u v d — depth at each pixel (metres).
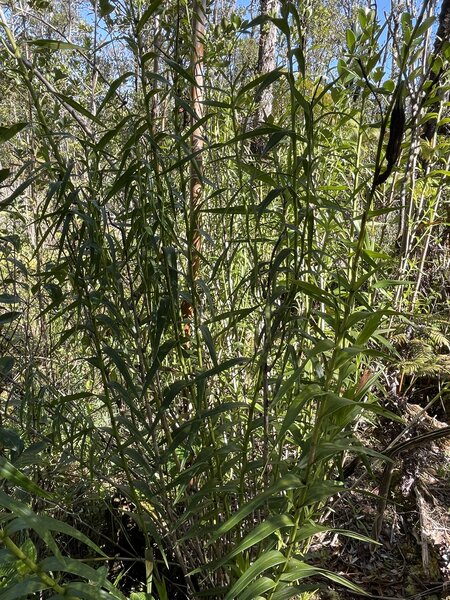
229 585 1.46
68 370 2.27
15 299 1.29
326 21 2.50
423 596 1.94
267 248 2.22
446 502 2.21
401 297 2.54
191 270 1.40
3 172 1.16
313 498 1.08
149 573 1.44
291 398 1.48
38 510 1.66
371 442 2.44
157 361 1.28
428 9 2.17
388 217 2.90
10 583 1.00
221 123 2.32
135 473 1.69
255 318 2.14
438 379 2.61
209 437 1.50
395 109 0.88
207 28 1.97
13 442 1.07
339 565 2.09
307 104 1.08
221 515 1.63
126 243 1.36
